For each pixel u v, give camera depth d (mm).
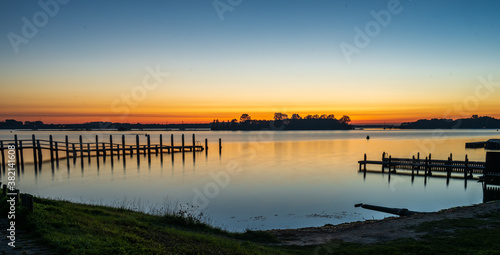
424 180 38000
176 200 27203
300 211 23922
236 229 19484
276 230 17531
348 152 71625
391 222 17484
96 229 10273
